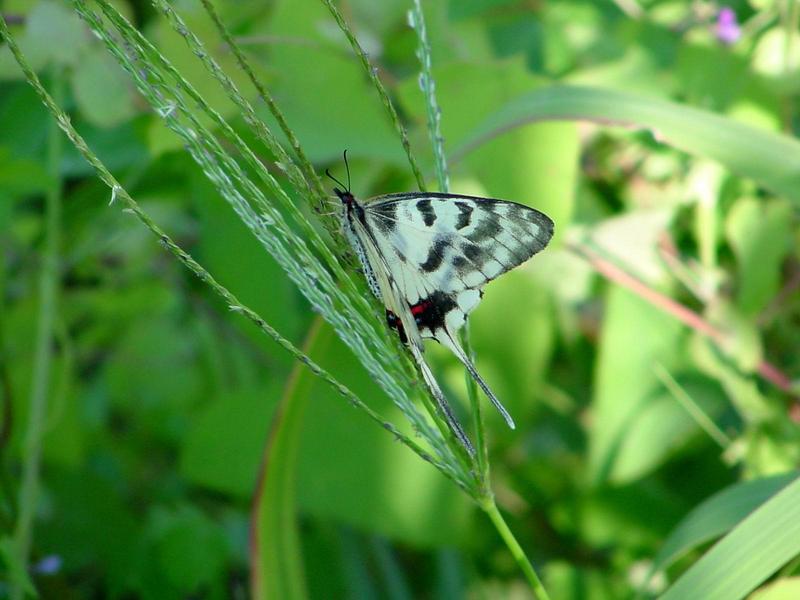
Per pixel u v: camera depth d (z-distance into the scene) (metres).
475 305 0.63
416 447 0.61
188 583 0.72
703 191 0.73
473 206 0.63
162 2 0.59
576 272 0.73
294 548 0.66
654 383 0.73
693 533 0.66
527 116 0.67
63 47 0.69
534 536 0.75
